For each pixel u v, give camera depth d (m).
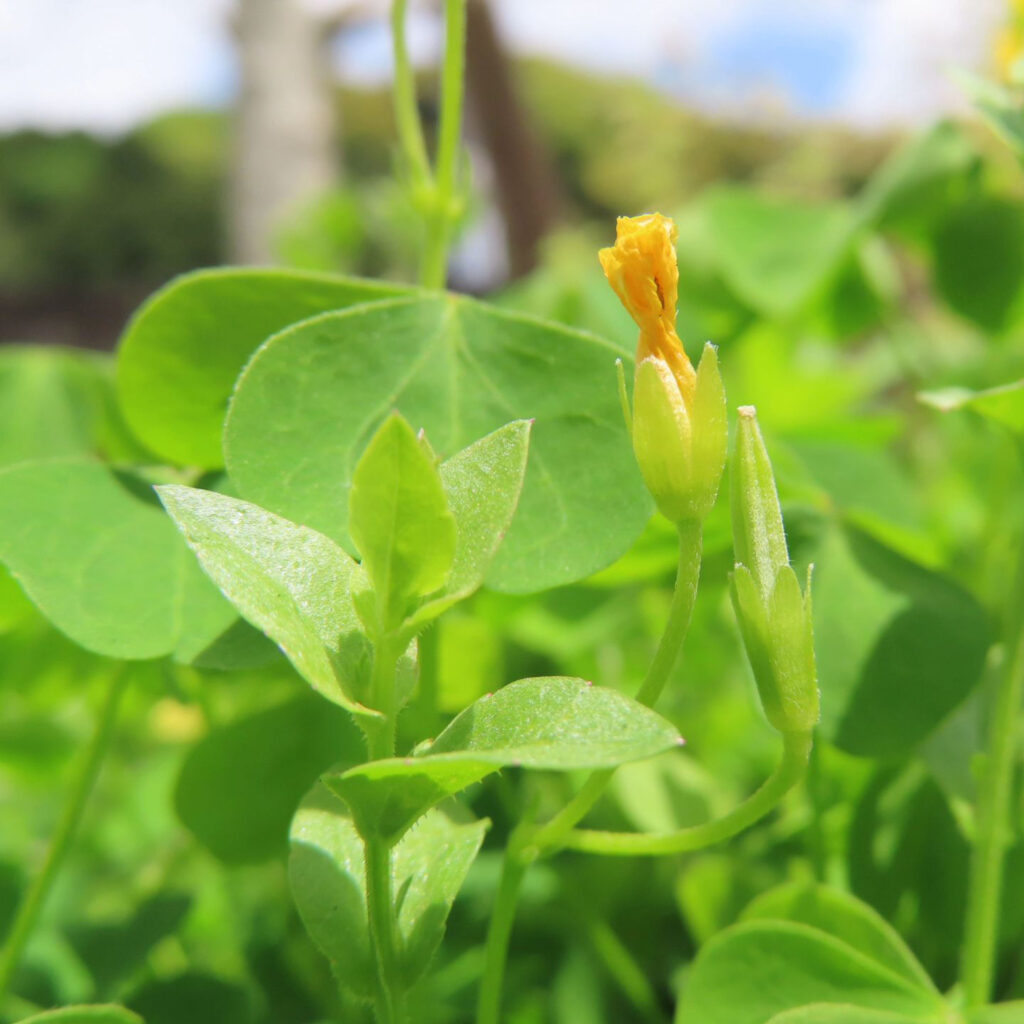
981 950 0.09
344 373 0.09
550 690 0.07
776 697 0.08
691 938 0.12
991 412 0.09
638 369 0.08
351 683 0.07
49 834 0.17
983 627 0.10
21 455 0.13
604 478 0.09
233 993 0.11
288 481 0.09
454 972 0.12
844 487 0.13
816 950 0.09
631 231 0.08
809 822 0.11
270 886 0.14
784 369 0.24
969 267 0.16
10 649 0.11
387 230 0.34
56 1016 0.08
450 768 0.07
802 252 0.19
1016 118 0.10
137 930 0.11
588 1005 0.12
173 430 0.09
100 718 0.10
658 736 0.07
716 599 0.15
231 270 0.09
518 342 0.09
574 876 0.12
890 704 0.09
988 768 0.09
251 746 0.10
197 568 0.09
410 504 0.07
